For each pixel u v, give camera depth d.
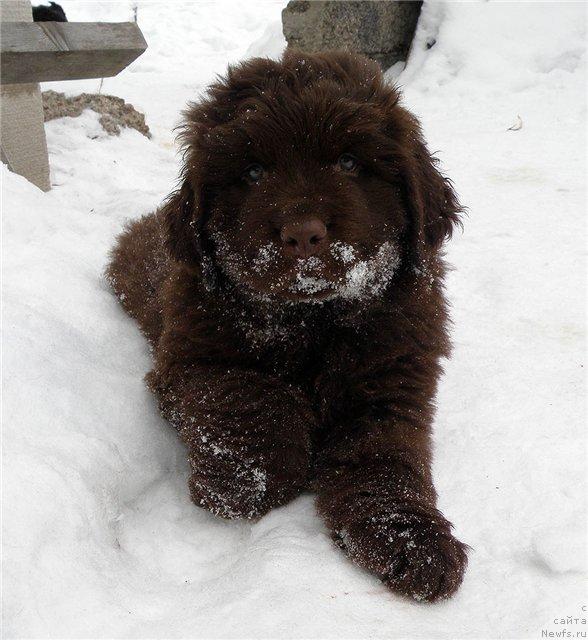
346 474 0.57
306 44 1.87
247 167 0.56
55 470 0.53
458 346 0.84
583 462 0.63
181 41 3.34
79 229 0.98
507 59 1.77
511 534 0.56
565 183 1.28
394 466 0.57
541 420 0.70
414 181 0.58
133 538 0.57
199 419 0.61
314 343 0.61
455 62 1.82
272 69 0.59
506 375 0.77
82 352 0.70
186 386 0.63
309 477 0.61
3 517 0.48
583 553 0.52
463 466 0.64
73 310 0.75
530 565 0.53
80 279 0.82
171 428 0.68
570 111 1.59
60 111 1.57
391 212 0.58
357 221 0.53
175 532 0.59
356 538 0.52
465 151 1.45
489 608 0.49
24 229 0.88
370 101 0.57
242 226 0.55
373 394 0.61
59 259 0.84
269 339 0.61
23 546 0.47
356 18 1.87
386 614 0.47
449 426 0.70
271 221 0.52
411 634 0.45
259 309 0.60
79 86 2.25
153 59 3.13
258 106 0.55
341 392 0.61
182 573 0.54
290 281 0.53
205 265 0.60
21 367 0.61
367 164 0.56
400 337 0.61
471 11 1.86
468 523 0.57
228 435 0.59
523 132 1.52
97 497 0.55
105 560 0.51
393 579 0.50
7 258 0.79
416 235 0.59
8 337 0.64
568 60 1.75
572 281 0.96
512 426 0.69
